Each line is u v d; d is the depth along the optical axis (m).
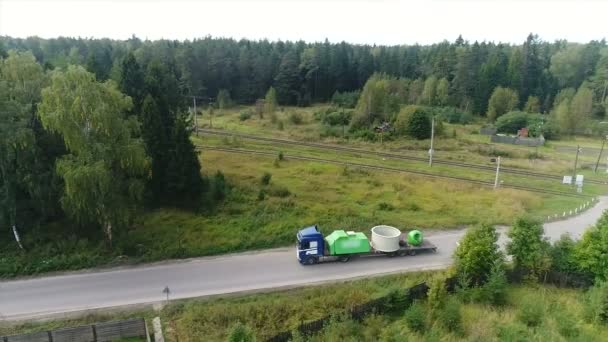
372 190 49.28
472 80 121.31
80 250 32.72
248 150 67.69
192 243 34.22
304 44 171.00
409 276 30.09
